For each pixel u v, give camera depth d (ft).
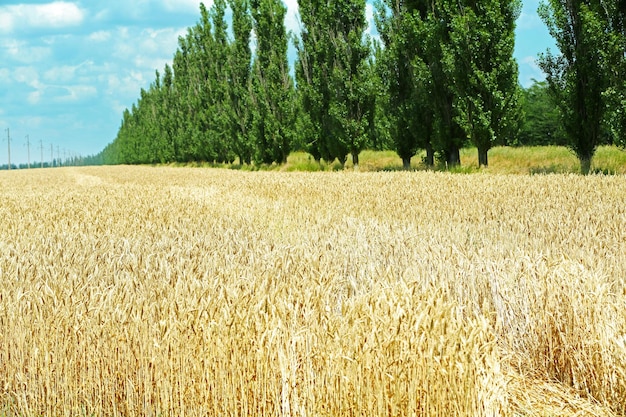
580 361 16.49
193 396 14.51
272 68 144.25
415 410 13.21
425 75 95.14
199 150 208.44
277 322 14.26
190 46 224.94
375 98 113.29
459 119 88.99
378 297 15.29
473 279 21.03
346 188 59.98
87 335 15.34
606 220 31.60
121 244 27.25
